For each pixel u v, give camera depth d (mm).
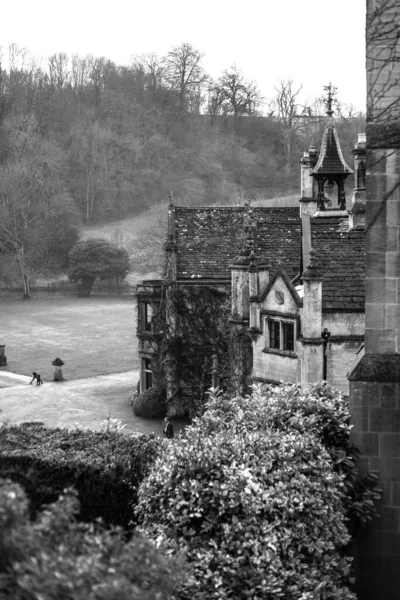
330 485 13188
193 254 43281
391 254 14266
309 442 13719
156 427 42219
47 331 80000
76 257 104125
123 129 151250
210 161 149375
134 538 8219
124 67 169625
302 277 27031
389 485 14586
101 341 74500
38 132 145875
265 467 12750
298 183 150250
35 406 48844
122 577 7238
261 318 31234
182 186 141375
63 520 7840
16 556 6898
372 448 14602
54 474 16109
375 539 14594
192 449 12984
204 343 42156
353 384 14562
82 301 101688
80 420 44844
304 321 27297
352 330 27156
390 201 14156
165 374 43844
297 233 41500
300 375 29438
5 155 135250
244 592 11000
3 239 111625
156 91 163125
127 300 102375
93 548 7680
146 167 144625
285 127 157375
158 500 12672
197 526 12297
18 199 111938
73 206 123562
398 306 14359
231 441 13297
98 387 54656
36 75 163875
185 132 157250
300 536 12180
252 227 34062
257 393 15906
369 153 14133
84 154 140750
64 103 160750
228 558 11211
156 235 105188
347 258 28406
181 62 163125
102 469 15953
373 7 13914
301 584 11500
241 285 33156
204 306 41875
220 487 12094
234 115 164250
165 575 7957
